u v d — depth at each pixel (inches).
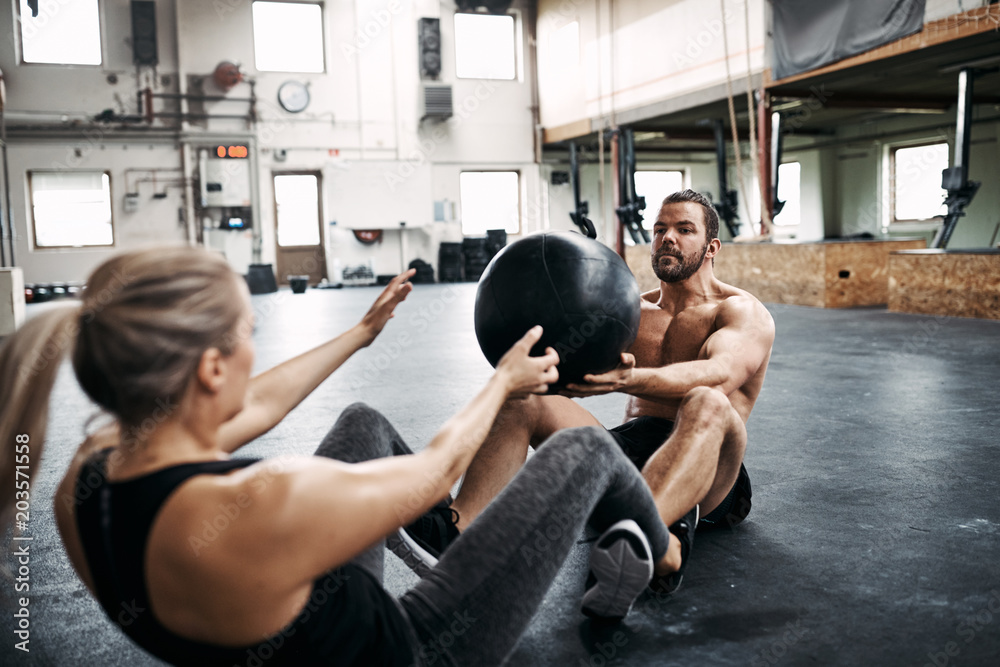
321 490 28.5
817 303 322.0
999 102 431.2
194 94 494.0
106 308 26.9
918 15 282.5
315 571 28.8
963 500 83.9
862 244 320.5
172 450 28.5
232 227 500.7
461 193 559.8
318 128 521.7
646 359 73.6
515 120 562.3
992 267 262.7
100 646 56.8
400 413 137.4
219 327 28.2
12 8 455.2
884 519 78.3
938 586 62.0
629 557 45.1
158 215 491.8
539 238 54.4
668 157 617.3
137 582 27.3
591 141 551.8
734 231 448.8
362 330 48.1
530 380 39.4
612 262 53.6
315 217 535.5
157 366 26.9
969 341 212.8
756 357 66.0
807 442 111.3
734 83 374.6
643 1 432.8
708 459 55.6
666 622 57.0
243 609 27.7
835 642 53.3
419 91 536.1
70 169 473.4
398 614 34.9
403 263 552.7
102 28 471.5
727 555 69.5
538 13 551.2
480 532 37.5
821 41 323.9
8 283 256.8
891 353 195.9
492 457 62.2
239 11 495.2
